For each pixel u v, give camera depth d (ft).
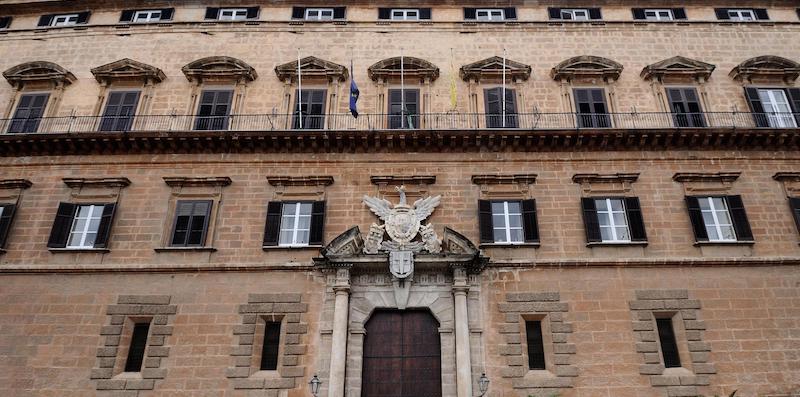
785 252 72.54
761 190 76.89
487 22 92.58
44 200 77.56
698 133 78.02
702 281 70.64
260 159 79.51
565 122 83.35
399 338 68.85
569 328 67.87
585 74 86.48
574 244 73.00
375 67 86.89
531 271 71.26
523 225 74.18
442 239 73.46
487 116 83.66
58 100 86.63
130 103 85.76
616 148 79.30
